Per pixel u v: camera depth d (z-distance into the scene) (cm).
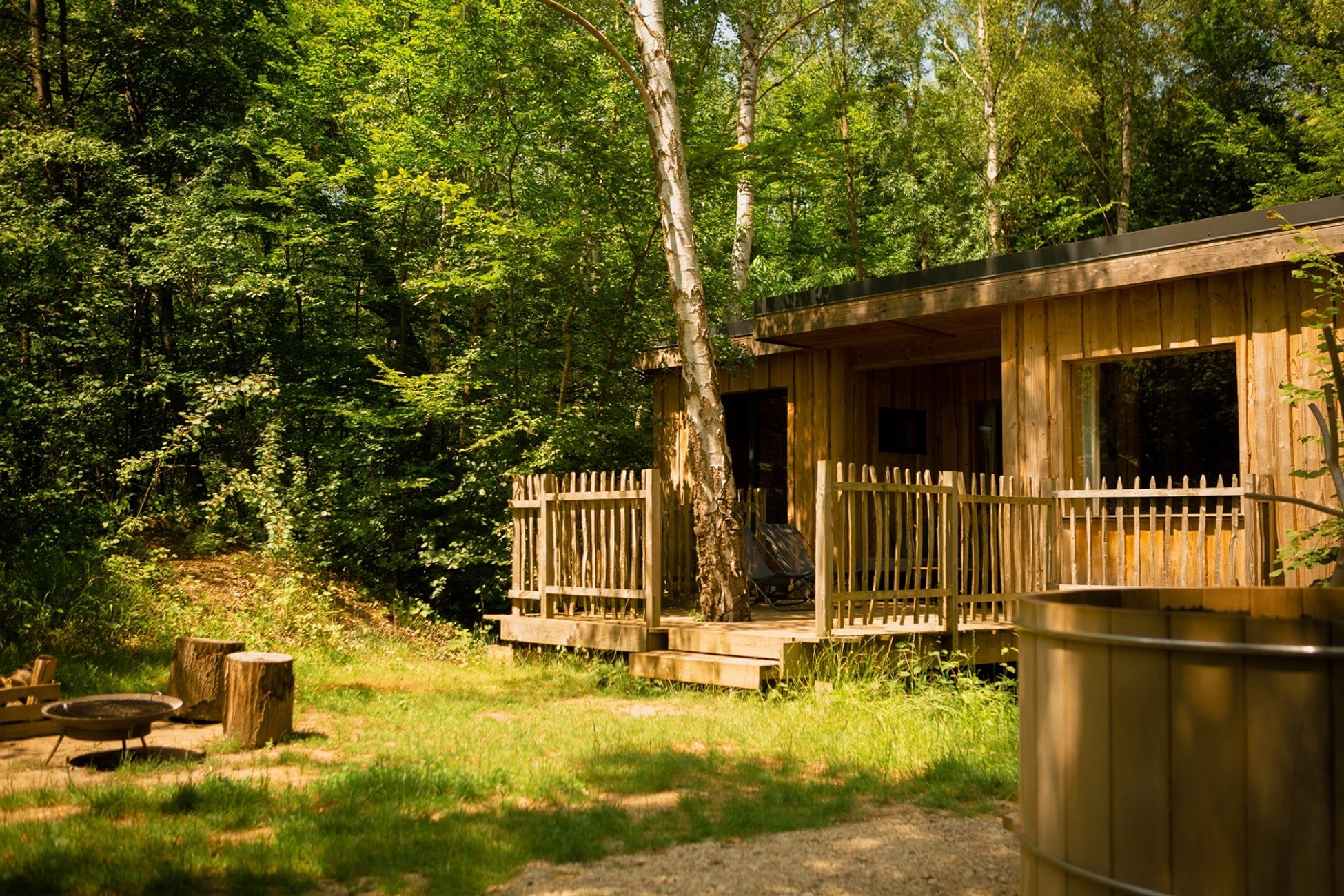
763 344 1212
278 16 1554
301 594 1078
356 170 1290
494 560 1204
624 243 1291
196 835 405
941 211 2066
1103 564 856
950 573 791
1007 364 948
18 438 1198
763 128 1723
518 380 1330
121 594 960
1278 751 217
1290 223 734
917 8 1972
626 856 402
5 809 444
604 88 1271
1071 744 252
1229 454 819
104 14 1420
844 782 522
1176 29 2153
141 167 1430
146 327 1379
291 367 1364
